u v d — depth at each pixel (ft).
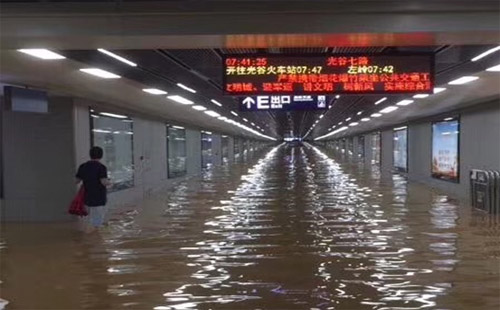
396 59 22.58
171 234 31.09
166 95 40.40
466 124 50.34
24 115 36.22
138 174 53.21
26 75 26.58
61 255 25.55
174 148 71.61
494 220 35.73
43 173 36.27
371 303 17.87
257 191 57.98
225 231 31.96
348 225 33.83
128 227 33.81
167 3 15.51
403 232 31.12
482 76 29.40
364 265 23.09
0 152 36.37
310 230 32.01
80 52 21.81
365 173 89.66
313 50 23.98
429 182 64.59
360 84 22.71
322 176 82.07
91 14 15.60
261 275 21.58
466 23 15.14
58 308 17.67
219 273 21.97
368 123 94.79
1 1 15.56
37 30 15.70
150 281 20.77
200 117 69.87
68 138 36.29
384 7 15.26
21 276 21.71
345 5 15.31
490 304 17.65
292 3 15.34
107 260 24.39
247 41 16.40
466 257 24.45
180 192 58.29
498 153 42.34
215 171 97.86
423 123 68.08
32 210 36.27
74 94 35.12
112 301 18.34
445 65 26.66
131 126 51.24
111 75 28.19
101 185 31.55
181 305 17.87
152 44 16.81
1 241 29.22
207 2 15.43
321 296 18.74
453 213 39.37
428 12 15.23
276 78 22.88
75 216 36.11
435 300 18.12
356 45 17.01
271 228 32.91
